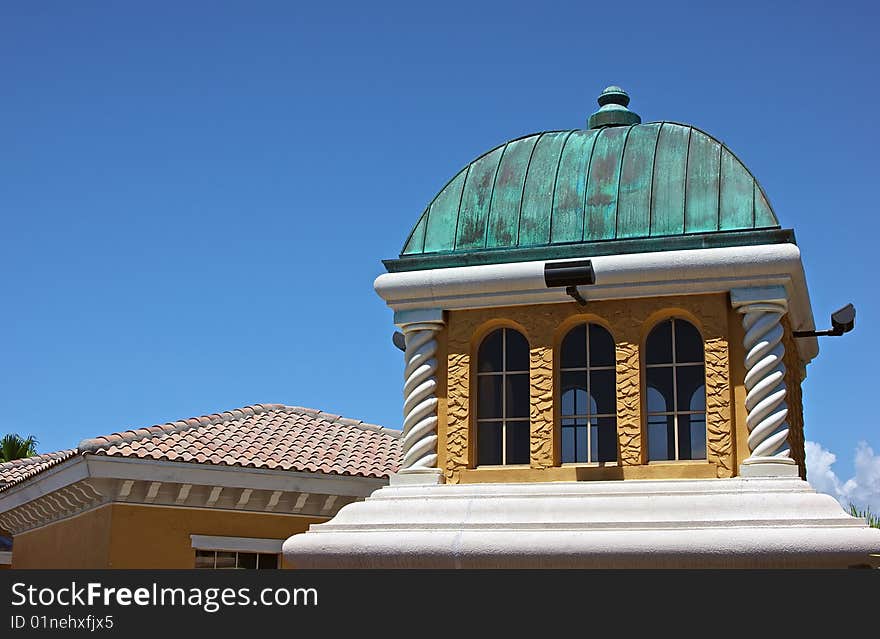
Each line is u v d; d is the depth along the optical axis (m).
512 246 14.23
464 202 14.75
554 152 14.78
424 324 14.35
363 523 13.55
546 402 13.82
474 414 14.18
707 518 12.49
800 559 12.02
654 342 13.80
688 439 13.45
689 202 13.84
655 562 12.35
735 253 13.21
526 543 12.72
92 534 20.94
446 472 14.02
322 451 22.94
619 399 13.59
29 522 24.48
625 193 14.08
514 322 14.17
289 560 13.66
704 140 14.38
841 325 14.20
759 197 13.69
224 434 22.70
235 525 21.34
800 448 15.26
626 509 12.80
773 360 13.14
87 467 19.97
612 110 15.52
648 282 13.53
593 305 13.89
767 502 12.47
